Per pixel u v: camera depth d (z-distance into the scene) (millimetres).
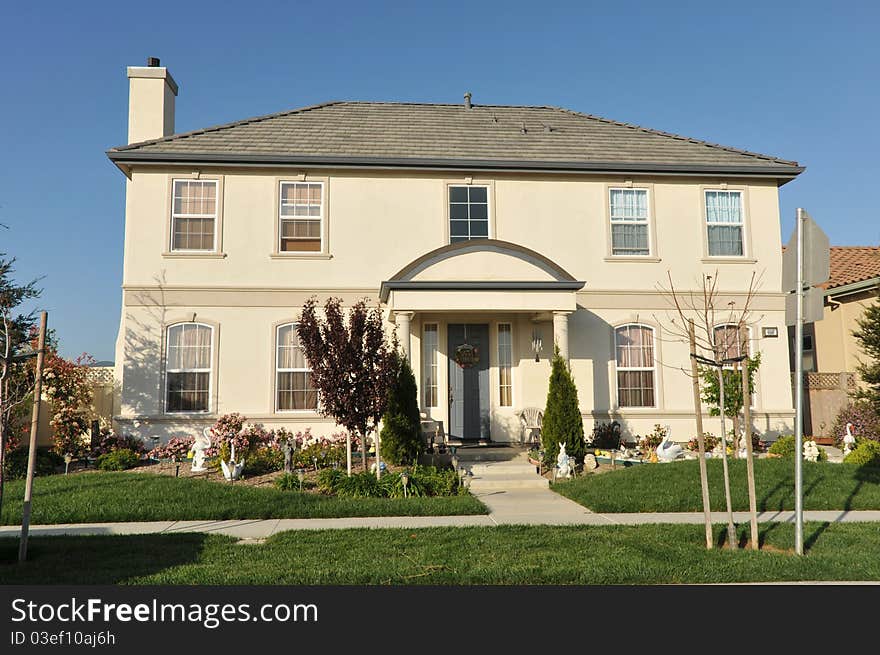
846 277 20578
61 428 15539
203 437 16172
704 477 8539
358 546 8453
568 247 17906
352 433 13719
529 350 17562
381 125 19266
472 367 17656
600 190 18203
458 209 17719
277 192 17125
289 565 7523
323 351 12664
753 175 18484
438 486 12539
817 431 20250
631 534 9133
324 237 17141
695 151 19188
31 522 10180
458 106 21391
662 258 18156
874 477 12859
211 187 17031
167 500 11156
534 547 8344
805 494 11641
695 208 18438
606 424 17406
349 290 17094
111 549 8375
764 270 18422
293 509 10867
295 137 18109
